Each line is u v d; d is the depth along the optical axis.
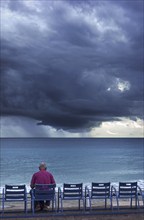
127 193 12.28
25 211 11.70
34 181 12.18
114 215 11.62
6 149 137.62
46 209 12.26
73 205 13.15
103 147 167.12
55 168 62.56
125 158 88.00
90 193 12.72
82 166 66.50
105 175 52.16
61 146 179.12
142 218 11.38
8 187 11.74
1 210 12.16
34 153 107.69
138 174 53.59
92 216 11.48
